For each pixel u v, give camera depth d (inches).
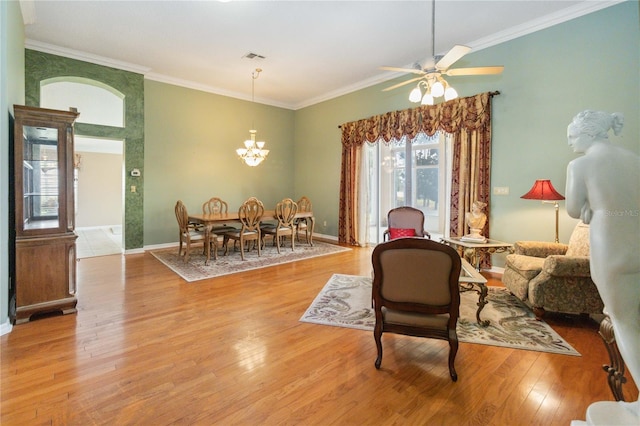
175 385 73.9
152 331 101.7
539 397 70.2
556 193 135.3
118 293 137.0
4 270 99.0
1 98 99.0
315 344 94.4
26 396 69.3
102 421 62.3
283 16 149.9
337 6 141.9
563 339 97.3
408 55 193.3
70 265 115.6
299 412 65.3
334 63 206.8
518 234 163.6
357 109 251.4
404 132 212.2
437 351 91.0
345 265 187.2
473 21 154.1
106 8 144.3
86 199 350.3
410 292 78.3
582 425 52.4
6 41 101.3
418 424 62.1
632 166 51.6
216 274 166.2
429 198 232.1
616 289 49.9
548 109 152.5
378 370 80.9
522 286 116.6
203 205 239.0
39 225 112.1
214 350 90.2
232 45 181.2
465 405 67.6
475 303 126.8
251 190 283.4
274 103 295.6
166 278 159.2
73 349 89.8
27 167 112.5
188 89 244.2
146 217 227.1
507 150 166.4
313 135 291.9
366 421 62.9
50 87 227.6
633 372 48.9
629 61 131.5
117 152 367.9
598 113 57.4
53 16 150.9
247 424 61.9
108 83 205.2
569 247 126.4
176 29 162.7
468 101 176.4
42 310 109.7
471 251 140.6
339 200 266.4
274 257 206.1
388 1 137.6
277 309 120.8
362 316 114.7
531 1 138.1
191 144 247.0
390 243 77.8
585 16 141.2
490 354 88.7
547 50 152.0
